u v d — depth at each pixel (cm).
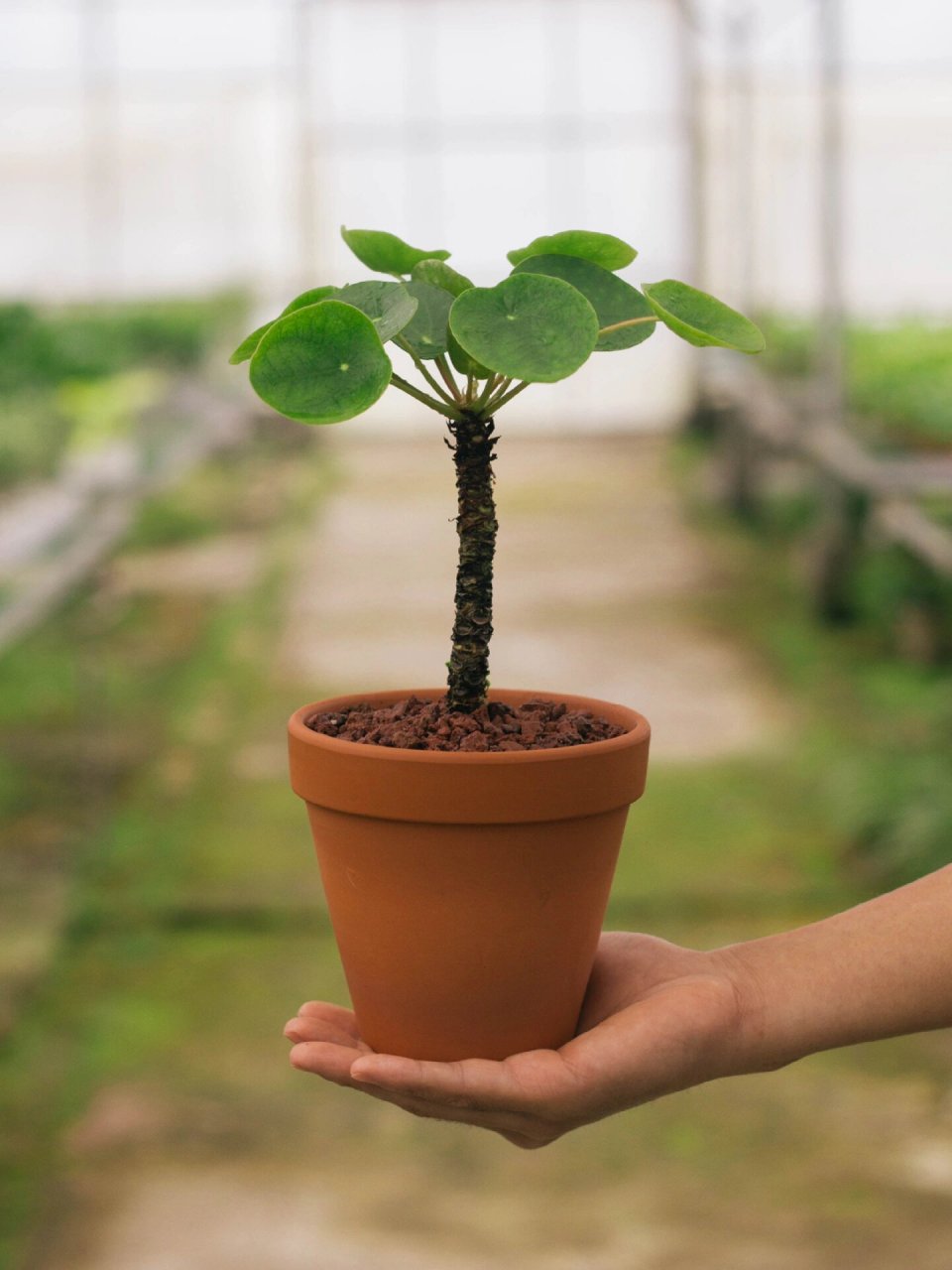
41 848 354
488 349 85
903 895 102
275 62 1048
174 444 531
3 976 288
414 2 1048
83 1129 236
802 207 732
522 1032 94
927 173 852
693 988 94
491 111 1067
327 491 874
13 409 497
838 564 557
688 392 1109
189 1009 277
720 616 572
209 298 1030
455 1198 217
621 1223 210
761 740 423
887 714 430
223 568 677
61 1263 201
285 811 377
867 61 859
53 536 361
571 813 89
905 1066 255
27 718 458
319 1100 246
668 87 1059
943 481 475
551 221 1082
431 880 90
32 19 1030
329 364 86
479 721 98
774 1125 236
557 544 716
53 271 1073
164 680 500
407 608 588
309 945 304
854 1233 206
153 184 1080
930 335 675
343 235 106
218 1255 203
